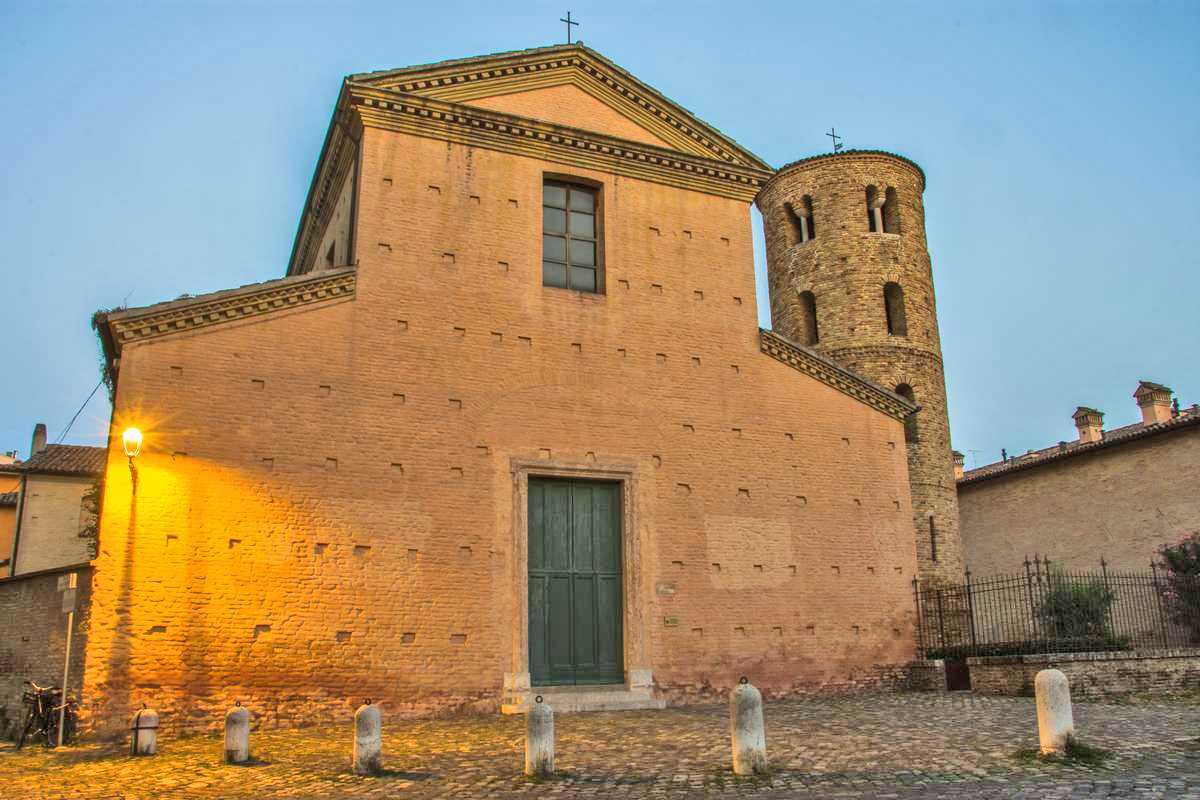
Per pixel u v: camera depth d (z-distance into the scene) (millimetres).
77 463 35156
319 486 17875
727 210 23688
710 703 19859
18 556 33031
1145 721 14375
